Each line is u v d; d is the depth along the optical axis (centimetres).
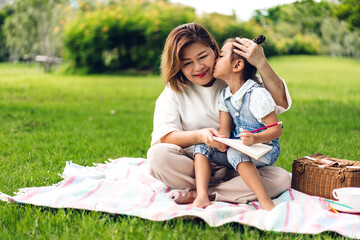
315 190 274
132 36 1591
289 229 207
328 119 647
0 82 1234
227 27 1666
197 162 259
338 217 216
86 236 200
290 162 372
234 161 249
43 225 214
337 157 391
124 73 1589
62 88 1102
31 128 542
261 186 243
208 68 264
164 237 199
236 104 264
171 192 261
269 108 250
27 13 1891
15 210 236
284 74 1577
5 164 352
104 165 352
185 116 282
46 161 365
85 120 634
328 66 1947
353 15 1573
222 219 215
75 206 236
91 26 1598
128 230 205
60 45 1903
